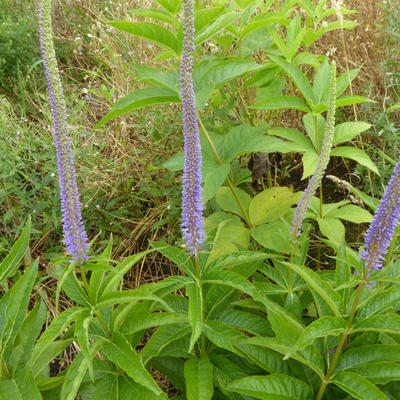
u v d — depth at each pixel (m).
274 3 1.25
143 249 1.02
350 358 0.54
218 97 0.99
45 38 0.45
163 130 1.03
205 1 1.18
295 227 0.63
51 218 1.00
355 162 1.13
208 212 0.99
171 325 0.62
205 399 0.53
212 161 0.76
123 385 0.55
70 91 1.51
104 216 1.07
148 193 1.11
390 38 1.17
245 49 1.00
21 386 0.53
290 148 0.75
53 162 1.07
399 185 0.44
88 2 1.71
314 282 0.50
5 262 0.61
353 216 0.81
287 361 0.58
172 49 0.74
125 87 1.28
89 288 0.53
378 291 0.54
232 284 0.55
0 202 1.01
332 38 1.25
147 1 1.40
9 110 1.30
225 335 0.57
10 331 0.55
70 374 0.51
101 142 1.17
